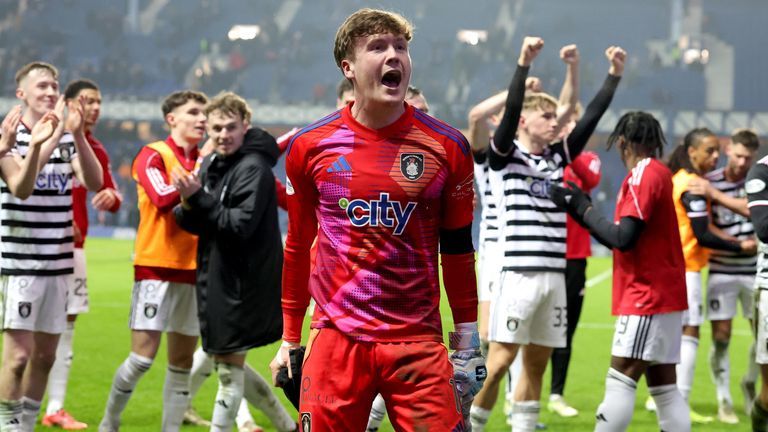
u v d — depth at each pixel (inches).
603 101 209.2
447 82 1622.8
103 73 1561.3
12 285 192.1
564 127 236.4
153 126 1418.6
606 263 948.0
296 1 1867.6
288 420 223.3
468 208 125.1
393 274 121.2
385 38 117.6
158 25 1801.2
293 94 1598.2
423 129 121.6
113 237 1194.0
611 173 1391.5
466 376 126.2
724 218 267.4
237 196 193.2
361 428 124.4
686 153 264.1
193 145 222.4
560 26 1786.4
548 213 204.4
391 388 122.5
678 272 187.9
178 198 204.5
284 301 132.0
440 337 124.4
